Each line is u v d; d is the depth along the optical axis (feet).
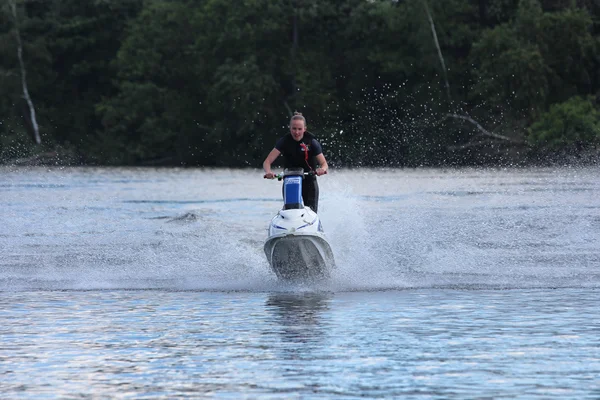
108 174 530.27
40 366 69.00
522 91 568.41
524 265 130.72
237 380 63.87
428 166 599.16
